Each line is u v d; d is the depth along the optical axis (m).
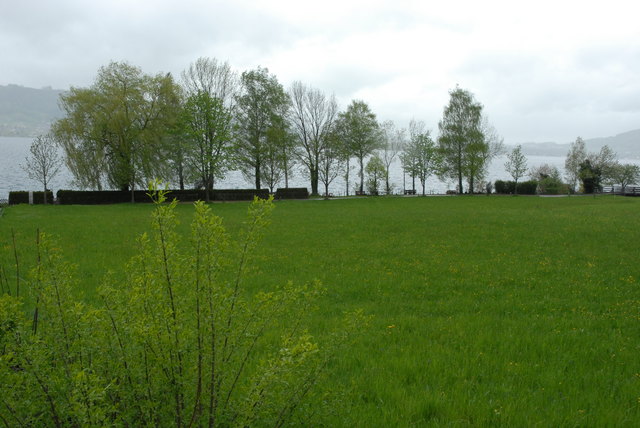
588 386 6.22
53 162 49.16
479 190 76.31
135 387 3.26
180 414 3.29
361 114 65.62
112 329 3.30
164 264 3.38
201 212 3.50
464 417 5.34
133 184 49.44
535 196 65.00
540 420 5.21
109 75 47.75
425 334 8.65
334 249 19.62
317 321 9.14
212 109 49.16
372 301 11.55
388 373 6.61
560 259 17.08
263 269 15.18
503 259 17.14
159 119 49.19
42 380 2.95
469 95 70.56
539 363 7.07
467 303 11.12
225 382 3.48
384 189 76.44
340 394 5.05
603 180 73.00
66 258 16.25
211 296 3.38
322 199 60.56
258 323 3.74
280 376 3.31
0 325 3.12
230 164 52.16
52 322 3.29
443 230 26.19
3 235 21.50
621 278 13.59
